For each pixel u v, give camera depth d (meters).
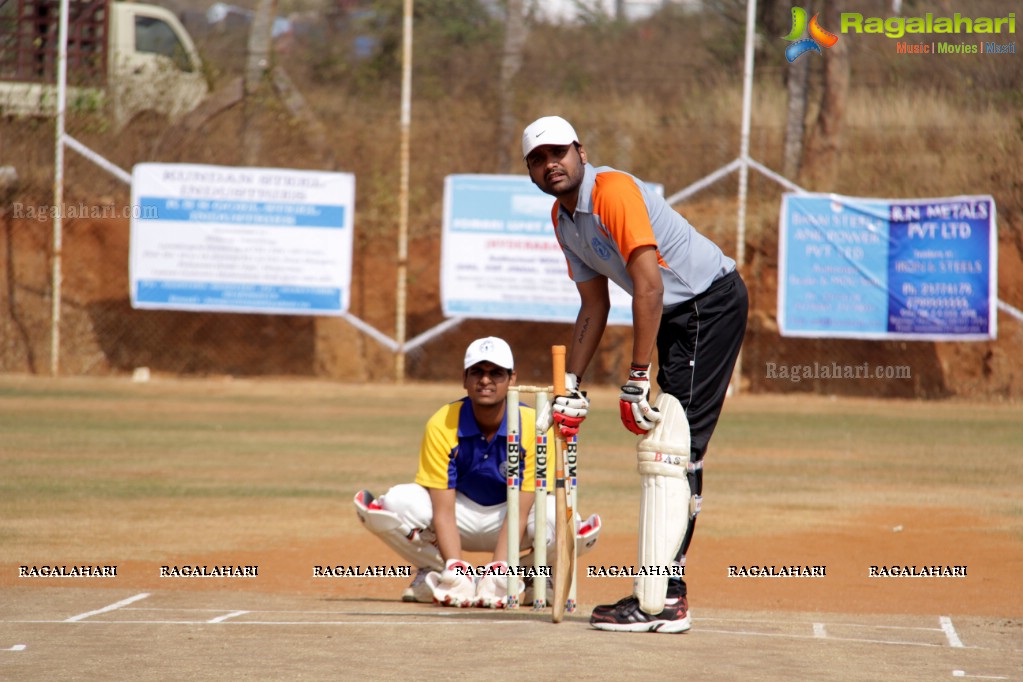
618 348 82.56
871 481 43.03
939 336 72.19
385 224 88.75
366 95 104.88
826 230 73.31
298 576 26.06
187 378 82.06
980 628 20.36
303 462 46.03
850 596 24.55
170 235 75.62
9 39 83.12
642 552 18.47
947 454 51.25
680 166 90.75
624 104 102.69
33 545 29.08
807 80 87.62
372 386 79.19
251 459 46.69
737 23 108.81
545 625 18.83
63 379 77.44
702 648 17.11
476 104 100.94
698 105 99.50
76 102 84.00
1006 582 26.19
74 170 84.00
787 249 73.56
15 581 24.56
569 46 112.06
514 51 97.25
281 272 76.38
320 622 19.25
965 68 96.31
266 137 87.69
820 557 29.25
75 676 15.05
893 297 72.94
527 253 75.62
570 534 19.95
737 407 71.19
